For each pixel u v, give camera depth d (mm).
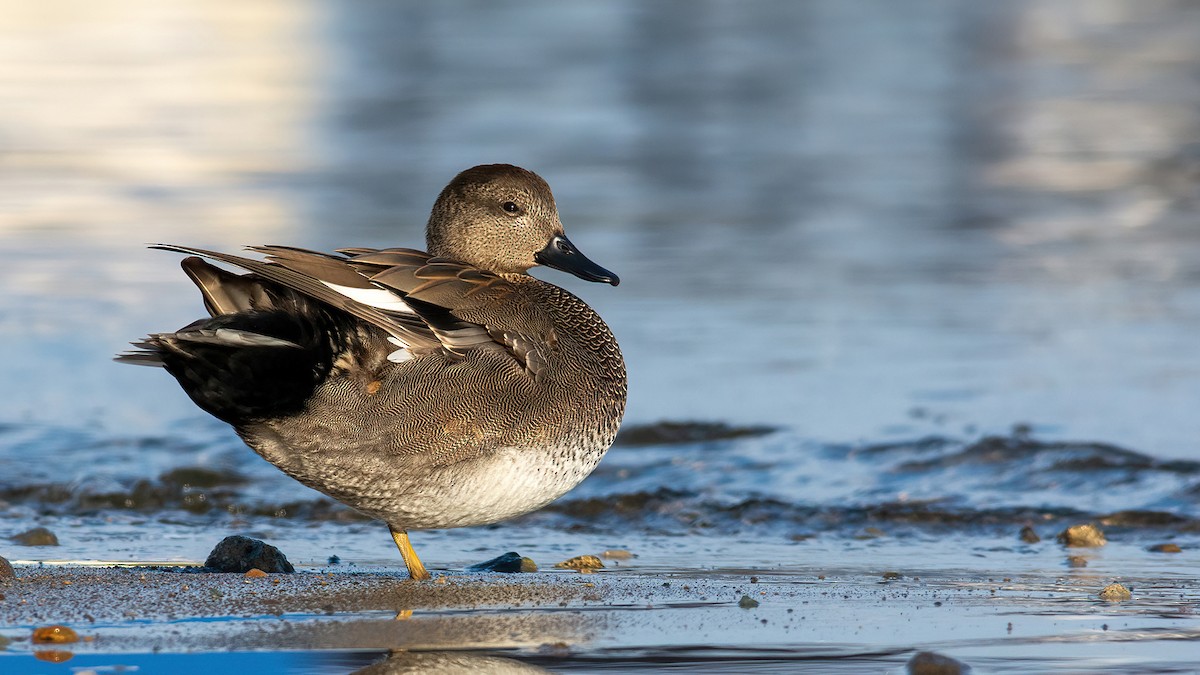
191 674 6969
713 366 15156
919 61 37438
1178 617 8109
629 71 36500
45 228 21781
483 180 10211
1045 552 10070
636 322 16844
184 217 22469
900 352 15508
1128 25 42375
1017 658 7281
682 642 7633
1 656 7176
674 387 14453
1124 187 24219
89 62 37906
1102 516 10898
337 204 23328
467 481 8867
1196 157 26547
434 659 7293
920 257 19828
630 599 8625
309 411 8383
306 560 10047
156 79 35781
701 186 24609
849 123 30281
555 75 36000
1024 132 29172
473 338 8875
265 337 7773
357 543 10656
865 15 44812
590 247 20453
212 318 7977
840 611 8320
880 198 23672
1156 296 17547
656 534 10867
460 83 35156
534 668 7164
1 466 12391
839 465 12281
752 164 26391
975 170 25719
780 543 10469
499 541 10711
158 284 18641
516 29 43188
